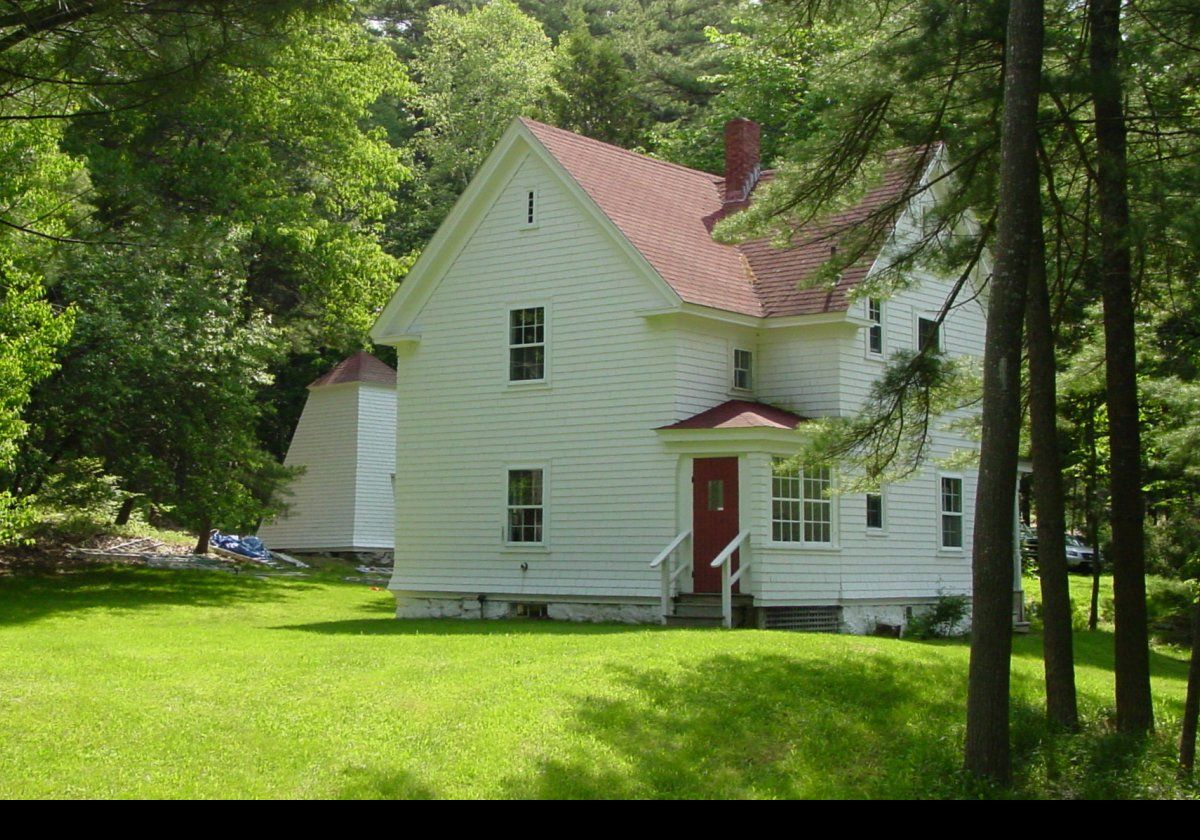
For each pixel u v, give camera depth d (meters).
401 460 26.72
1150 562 29.27
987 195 15.26
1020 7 13.07
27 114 15.10
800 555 23.06
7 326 19.05
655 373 23.45
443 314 26.42
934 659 17.45
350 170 35.72
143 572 31.59
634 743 12.74
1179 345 18.80
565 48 53.72
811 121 37.25
